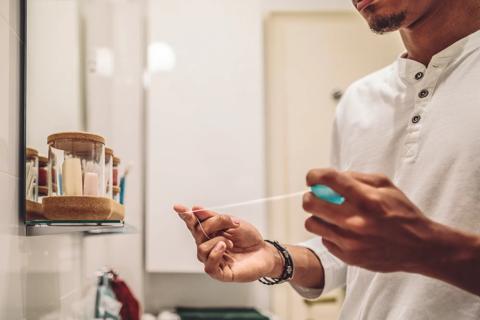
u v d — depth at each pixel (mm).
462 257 481
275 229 1966
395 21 716
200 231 740
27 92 817
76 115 1302
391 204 469
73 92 1270
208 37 1809
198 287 1902
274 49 2045
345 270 934
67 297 1155
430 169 726
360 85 919
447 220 691
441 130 727
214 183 1761
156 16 1802
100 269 1526
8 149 741
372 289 777
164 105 1776
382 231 471
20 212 786
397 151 803
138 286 1768
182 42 1802
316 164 2012
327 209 478
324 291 911
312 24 2064
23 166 794
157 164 1755
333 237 496
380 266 499
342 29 2070
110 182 857
